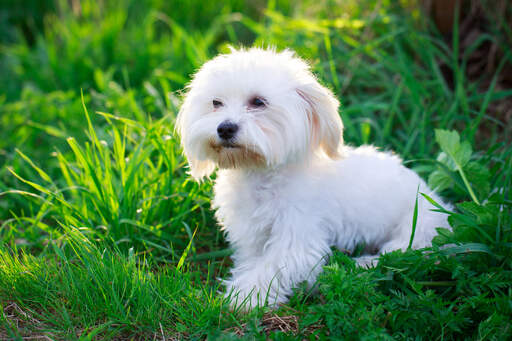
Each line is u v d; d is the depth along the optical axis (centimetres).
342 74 130
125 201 98
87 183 101
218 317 83
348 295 82
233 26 179
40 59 160
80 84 148
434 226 92
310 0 157
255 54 91
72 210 99
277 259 89
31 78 156
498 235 85
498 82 121
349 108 116
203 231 103
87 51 156
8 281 87
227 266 98
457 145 95
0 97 147
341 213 92
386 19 128
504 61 116
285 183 90
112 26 163
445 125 112
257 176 91
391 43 127
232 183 93
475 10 125
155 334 82
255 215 90
